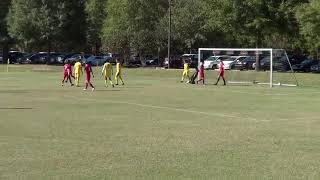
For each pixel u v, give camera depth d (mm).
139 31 136875
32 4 149000
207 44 146500
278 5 101250
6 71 123562
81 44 163875
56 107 46094
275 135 31125
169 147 26594
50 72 118812
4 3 158500
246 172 21016
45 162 22578
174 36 137500
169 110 44750
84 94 60844
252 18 102812
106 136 30062
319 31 87688
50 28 148250
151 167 21750
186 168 21609
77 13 153000
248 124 36281
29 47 158750
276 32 104188
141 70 111688
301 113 43625
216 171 21141
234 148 26500
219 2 103938
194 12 137875
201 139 29297
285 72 91312
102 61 141750
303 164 22656
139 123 36188
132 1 135750
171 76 104688
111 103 50250
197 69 86438
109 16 140000
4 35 158125
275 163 22812
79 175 20266
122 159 23375
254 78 92250
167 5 142625
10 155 24078
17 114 40656
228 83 87812
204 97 58688
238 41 124875
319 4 85500
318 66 120000
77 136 29922
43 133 30969
